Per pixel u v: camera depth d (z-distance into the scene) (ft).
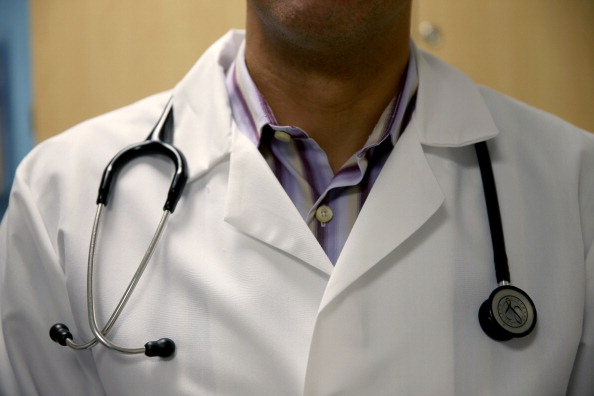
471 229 2.77
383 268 2.61
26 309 2.99
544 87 5.79
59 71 5.60
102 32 5.57
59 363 2.91
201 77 3.26
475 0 5.74
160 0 5.56
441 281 2.62
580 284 2.73
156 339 2.62
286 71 2.87
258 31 2.92
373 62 2.84
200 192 2.87
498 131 2.98
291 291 2.59
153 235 2.80
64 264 2.92
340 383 2.44
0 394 2.98
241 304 2.57
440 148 2.94
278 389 2.48
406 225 2.65
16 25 5.79
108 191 2.89
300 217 2.67
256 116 2.96
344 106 2.91
